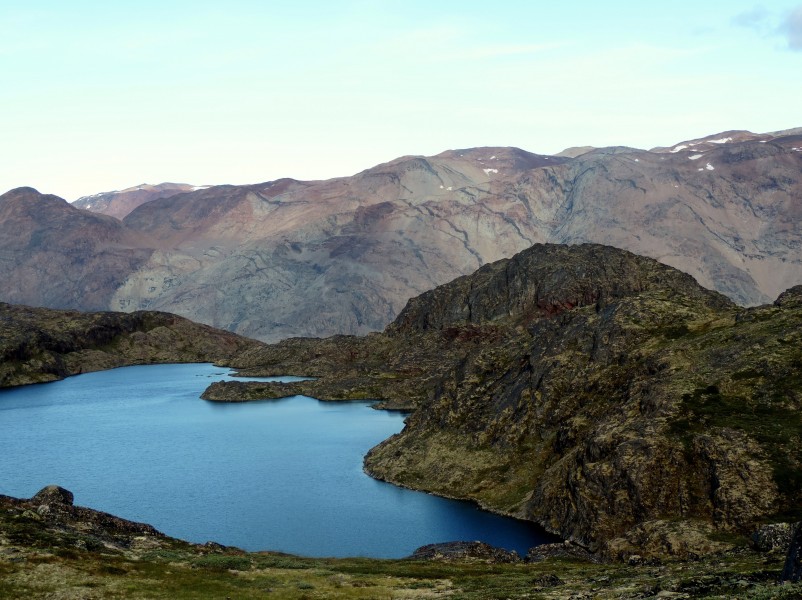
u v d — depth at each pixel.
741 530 94.25
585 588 69.50
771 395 112.81
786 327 127.50
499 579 78.31
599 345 149.62
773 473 98.81
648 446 109.31
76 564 67.12
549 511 121.12
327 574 77.25
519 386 155.75
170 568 71.69
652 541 95.56
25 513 80.31
